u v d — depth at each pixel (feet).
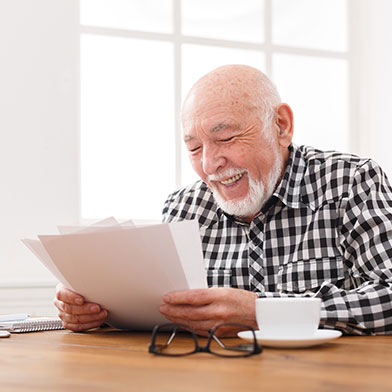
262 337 3.77
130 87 10.98
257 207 6.24
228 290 4.27
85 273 4.49
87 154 10.68
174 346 3.95
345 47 12.66
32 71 10.04
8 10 9.95
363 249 5.64
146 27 11.15
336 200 6.10
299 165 6.44
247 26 11.89
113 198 10.82
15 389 2.66
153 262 4.17
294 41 12.29
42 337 4.72
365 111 12.59
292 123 6.30
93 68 10.75
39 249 4.62
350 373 2.90
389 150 12.01
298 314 3.73
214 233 6.73
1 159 9.82
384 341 4.19
